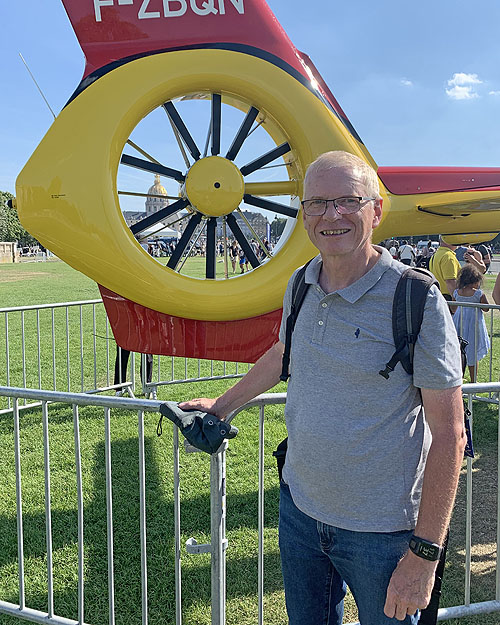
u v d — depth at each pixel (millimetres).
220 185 3250
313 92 3318
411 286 1379
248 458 4289
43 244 3119
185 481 3926
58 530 3283
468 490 2281
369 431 1426
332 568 1738
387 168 3922
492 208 3822
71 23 3021
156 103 3113
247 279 3346
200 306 3246
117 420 5184
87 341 9289
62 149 2973
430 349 1351
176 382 5898
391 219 3842
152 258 3199
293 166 3662
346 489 1470
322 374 1488
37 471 4086
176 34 3104
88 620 2547
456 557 3051
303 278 1621
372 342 1406
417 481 1472
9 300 14578
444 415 1361
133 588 2756
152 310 3311
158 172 3492
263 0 3246
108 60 3051
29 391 2145
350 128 3623
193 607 2629
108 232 3035
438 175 3930
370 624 1535
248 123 3447
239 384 1883
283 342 1778
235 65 3145
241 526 3330
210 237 3576
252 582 2799
